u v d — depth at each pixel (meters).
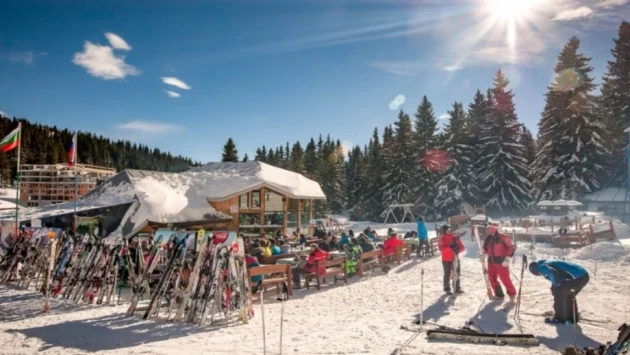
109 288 11.37
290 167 75.31
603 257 16.25
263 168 27.84
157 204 20.64
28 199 39.50
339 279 14.75
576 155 39.16
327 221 34.88
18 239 15.00
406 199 49.44
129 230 18.95
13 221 18.70
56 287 12.30
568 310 8.23
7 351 7.13
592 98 40.25
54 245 11.00
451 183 46.50
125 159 162.88
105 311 10.38
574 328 7.71
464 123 48.66
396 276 14.90
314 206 60.28
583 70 39.84
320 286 13.34
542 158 41.84
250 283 10.93
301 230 27.83
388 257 17.47
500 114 45.09
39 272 13.46
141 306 10.80
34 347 7.36
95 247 12.20
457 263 11.40
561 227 23.45
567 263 8.38
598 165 38.88
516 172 43.78
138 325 8.95
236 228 24.19
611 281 12.27
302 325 8.62
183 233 10.63
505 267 10.29
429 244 20.27
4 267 14.59
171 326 8.84
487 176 44.50
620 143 40.78
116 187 22.50
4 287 13.82
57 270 12.51
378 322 8.70
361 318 9.14
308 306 10.66
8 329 8.65
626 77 41.38
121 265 11.95
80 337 8.00
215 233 9.88
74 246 12.65
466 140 48.19
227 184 24.75
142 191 21.47
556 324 8.19
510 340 7.06
